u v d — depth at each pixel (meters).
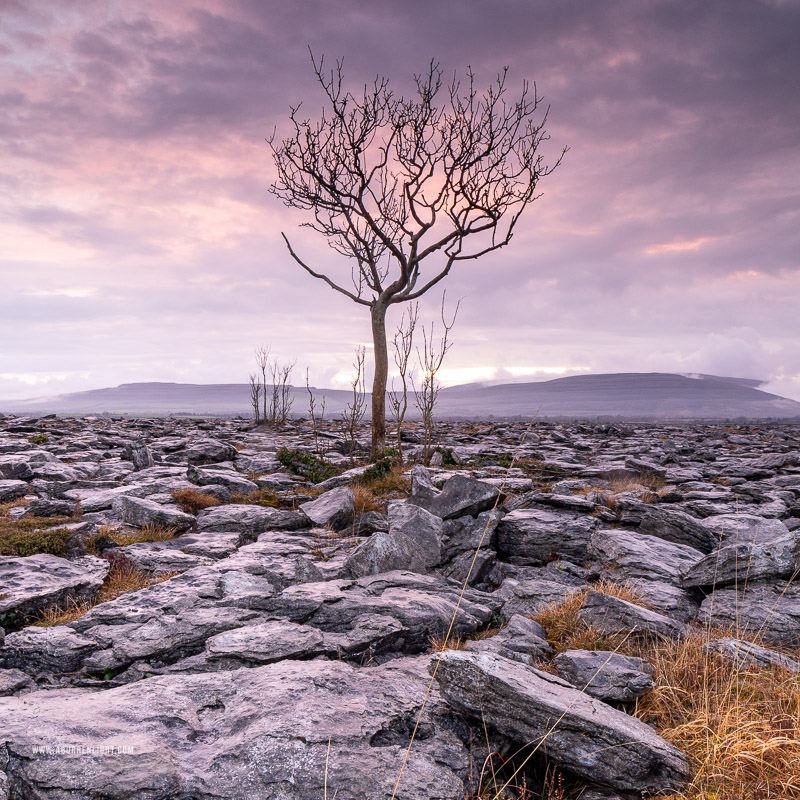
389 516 10.68
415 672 5.33
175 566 8.97
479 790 3.98
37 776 3.46
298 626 6.22
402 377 20.39
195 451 20.77
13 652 5.86
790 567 7.21
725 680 5.33
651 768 4.05
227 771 3.69
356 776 3.68
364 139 20.78
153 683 4.86
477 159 20.59
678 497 15.27
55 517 11.13
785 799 3.87
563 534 10.15
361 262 22.94
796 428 66.94
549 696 4.41
